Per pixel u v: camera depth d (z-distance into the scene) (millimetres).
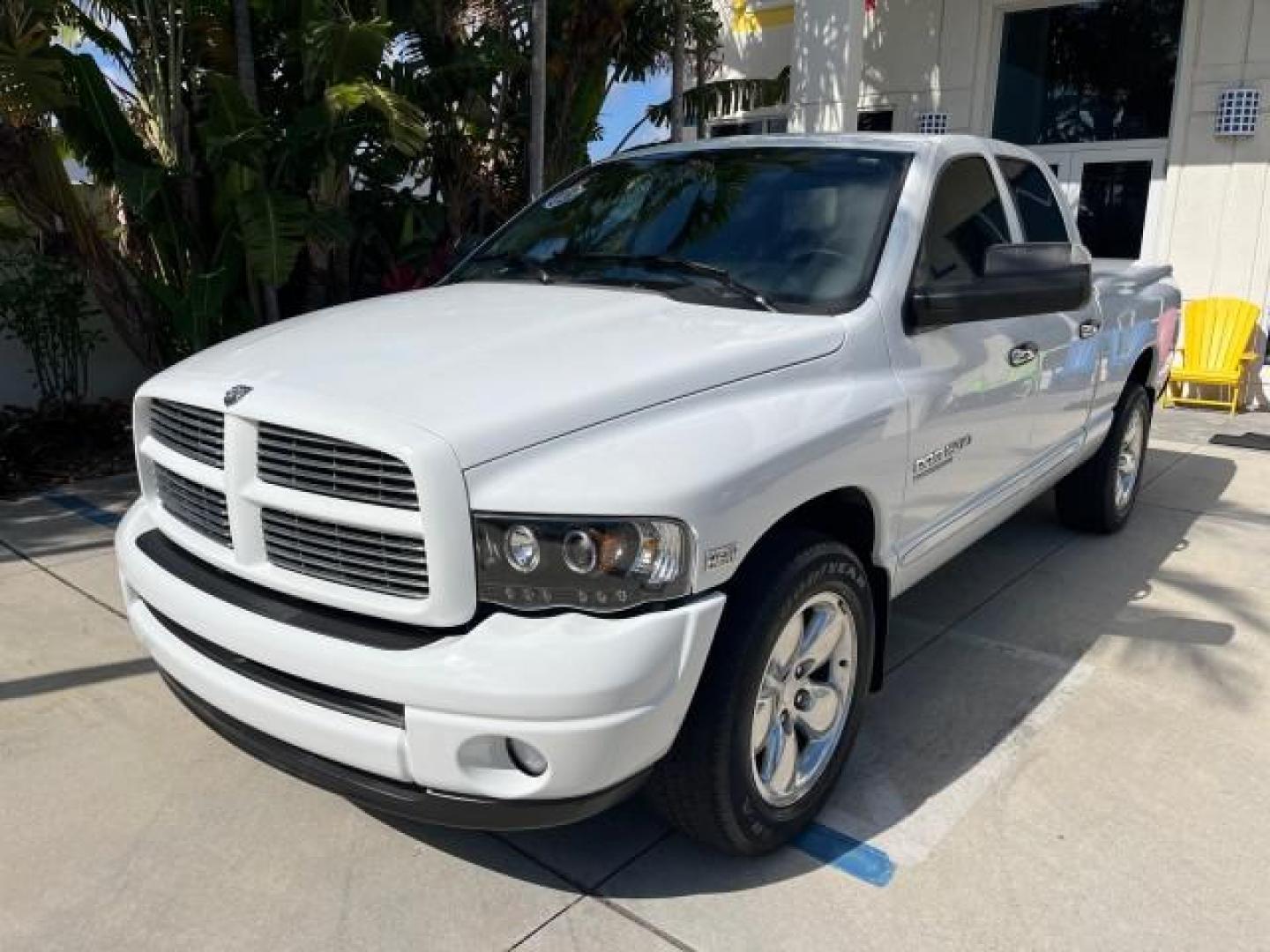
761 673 2611
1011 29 10773
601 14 8719
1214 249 9656
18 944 2551
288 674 2518
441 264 8039
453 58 8086
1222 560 5348
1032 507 6305
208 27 7512
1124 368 5219
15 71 6211
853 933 2605
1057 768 3354
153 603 2824
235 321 7680
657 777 2607
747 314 3084
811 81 10086
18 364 7738
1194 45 9477
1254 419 9195
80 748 3426
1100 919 2654
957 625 4484
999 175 4133
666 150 4230
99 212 8273
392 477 2293
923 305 3225
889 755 3430
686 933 2604
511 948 2549
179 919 2639
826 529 3156
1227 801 3170
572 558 2270
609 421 2455
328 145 7078
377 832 2996
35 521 5863
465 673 2232
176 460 2816
